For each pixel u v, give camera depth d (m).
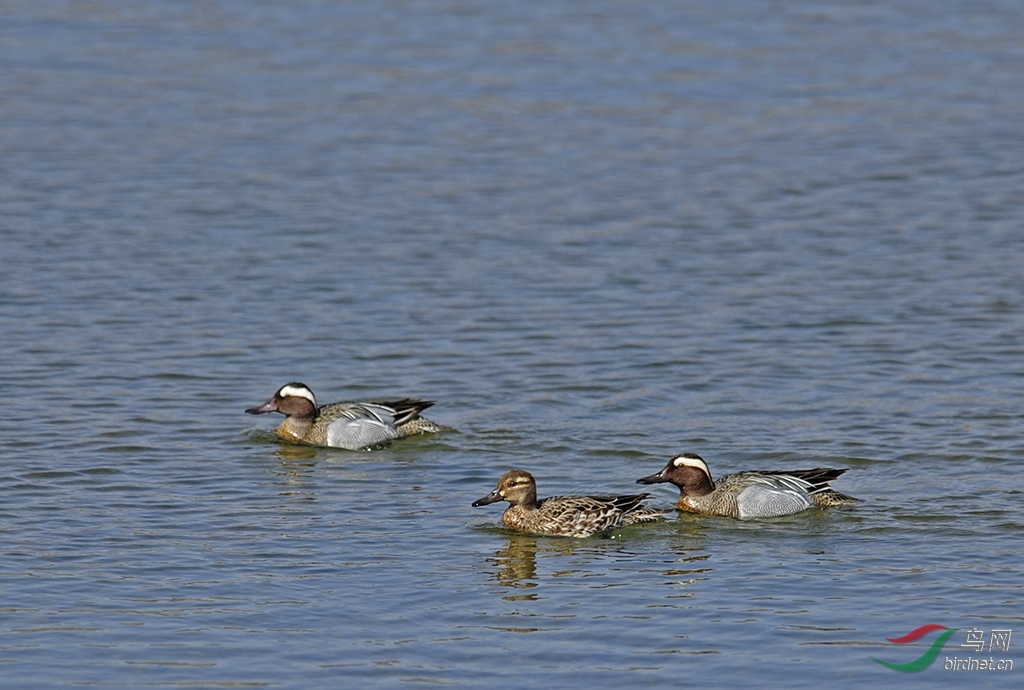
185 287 31.25
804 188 40.38
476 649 15.48
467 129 46.62
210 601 16.61
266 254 33.88
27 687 14.52
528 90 51.09
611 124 47.44
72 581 17.08
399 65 54.03
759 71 54.22
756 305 30.47
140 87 50.66
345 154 43.50
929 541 18.64
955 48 58.09
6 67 52.72
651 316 29.72
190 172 41.06
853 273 32.75
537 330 28.78
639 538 19.09
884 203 38.84
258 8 63.06
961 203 38.72
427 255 34.06
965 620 16.16
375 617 16.27
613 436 23.19
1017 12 64.44
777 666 15.08
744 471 20.55
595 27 60.34
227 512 19.67
